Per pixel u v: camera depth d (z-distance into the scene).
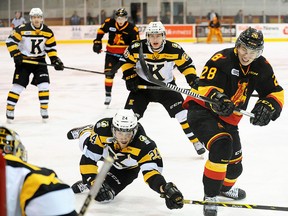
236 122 5.17
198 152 7.43
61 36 32.84
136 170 5.66
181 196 4.64
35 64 9.88
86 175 5.29
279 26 32.19
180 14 34.00
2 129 2.61
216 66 4.94
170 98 7.37
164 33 7.00
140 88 7.21
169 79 7.41
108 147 5.25
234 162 5.41
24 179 2.38
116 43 11.30
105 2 34.38
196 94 4.95
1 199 1.97
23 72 9.87
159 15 34.12
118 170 5.62
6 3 34.94
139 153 5.06
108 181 5.61
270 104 4.99
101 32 11.40
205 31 32.31
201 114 5.09
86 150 5.31
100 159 5.61
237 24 32.31
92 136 5.30
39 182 2.36
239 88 4.99
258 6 33.81
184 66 7.19
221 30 32.47
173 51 7.11
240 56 4.84
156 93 7.37
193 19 33.94
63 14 34.56
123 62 7.30
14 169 2.39
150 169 5.00
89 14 34.31
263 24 32.28
